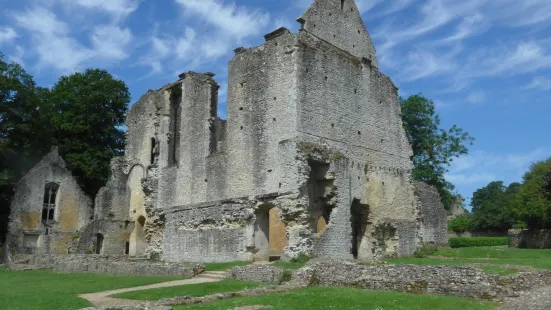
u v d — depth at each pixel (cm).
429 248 3672
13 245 4103
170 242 3491
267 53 3066
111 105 5272
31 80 4453
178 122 4047
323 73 3062
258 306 1413
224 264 2733
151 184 3841
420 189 3888
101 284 2145
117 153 5303
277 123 2905
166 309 1329
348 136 3162
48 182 4381
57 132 4966
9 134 4319
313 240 2647
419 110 5094
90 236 4044
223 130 3716
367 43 3728
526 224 5231
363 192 3203
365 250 3197
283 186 2742
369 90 3438
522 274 1588
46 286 2144
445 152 5194
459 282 1573
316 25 3288
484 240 5812
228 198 3097
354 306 1399
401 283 1698
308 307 1401
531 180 5856
